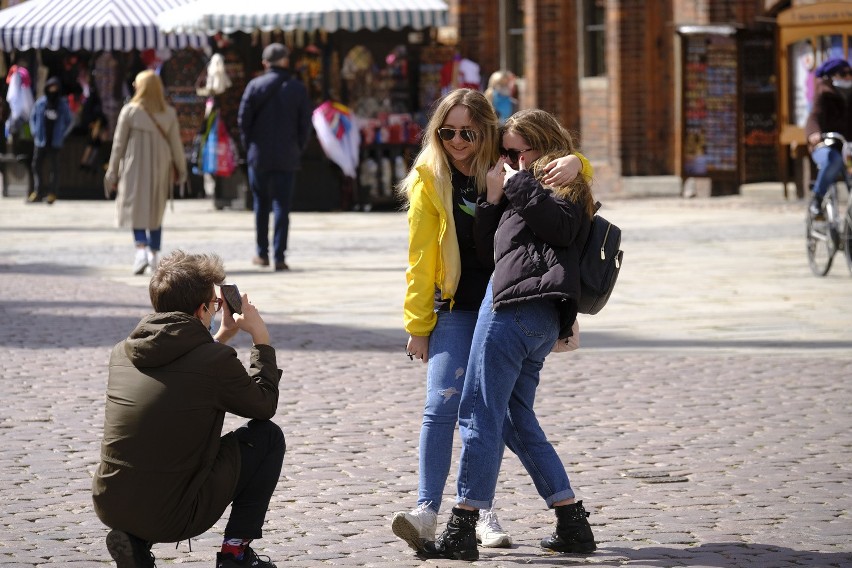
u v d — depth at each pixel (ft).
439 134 48.70
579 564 48.11
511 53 262.26
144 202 133.28
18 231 183.21
